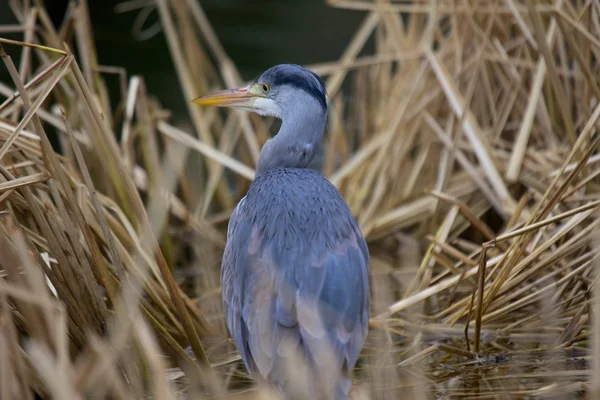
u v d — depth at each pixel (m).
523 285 11.12
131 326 7.90
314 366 7.40
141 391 8.09
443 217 14.11
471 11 13.84
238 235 8.80
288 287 7.97
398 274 13.02
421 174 14.94
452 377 9.30
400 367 9.62
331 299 7.88
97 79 13.30
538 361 9.65
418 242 14.20
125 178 8.64
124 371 8.34
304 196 8.67
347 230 8.58
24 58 12.12
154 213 12.97
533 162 13.41
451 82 13.41
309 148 10.43
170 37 15.80
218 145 17.81
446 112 15.16
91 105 8.59
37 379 7.70
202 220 14.18
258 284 8.14
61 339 6.59
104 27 27.47
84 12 13.07
